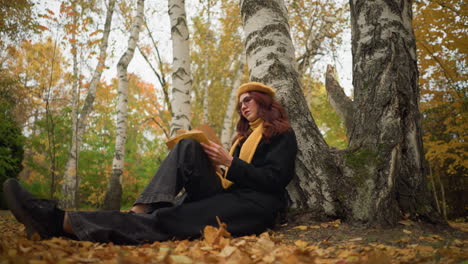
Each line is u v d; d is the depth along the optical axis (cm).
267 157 228
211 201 211
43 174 1739
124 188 2073
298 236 218
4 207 1292
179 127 550
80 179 1587
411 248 168
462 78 709
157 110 1778
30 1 818
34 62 1052
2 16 800
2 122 1198
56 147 1355
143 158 2292
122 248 160
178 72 564
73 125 1094
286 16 325
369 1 277
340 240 200
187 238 197
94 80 1111
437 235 203
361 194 235
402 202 245
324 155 260
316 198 253
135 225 187
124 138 877
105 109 1634
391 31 267
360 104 266
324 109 1534
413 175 250
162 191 192
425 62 750
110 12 1166
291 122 274
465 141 732
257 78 301
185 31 579
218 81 1900
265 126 238
